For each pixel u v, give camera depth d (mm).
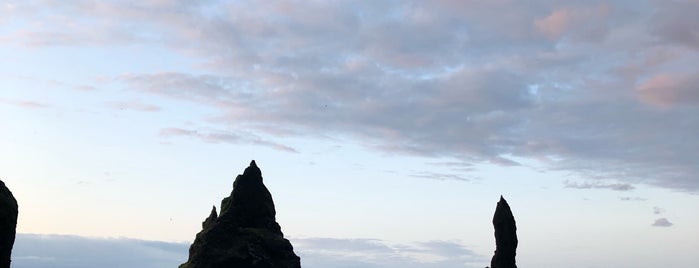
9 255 104750
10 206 105188
